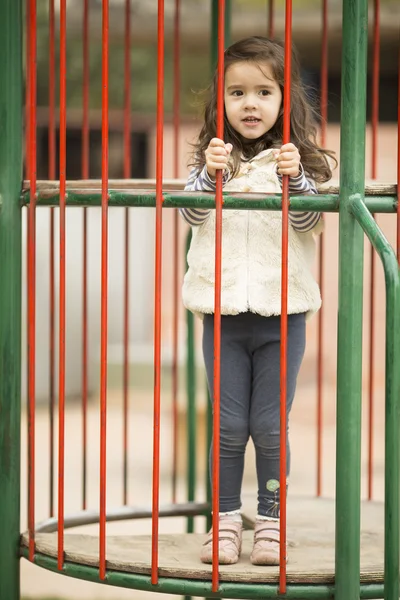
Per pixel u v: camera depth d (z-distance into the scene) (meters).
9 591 3.54
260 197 3.08
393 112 13.14
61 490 3.30
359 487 3.07
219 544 3.33
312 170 3.51
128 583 3.20
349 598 3.05
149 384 14.79
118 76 14.41
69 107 14.25
